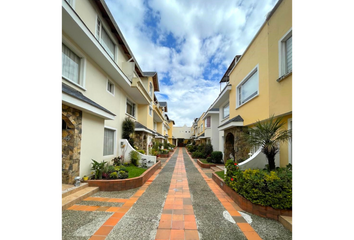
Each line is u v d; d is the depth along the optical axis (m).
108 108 8.73
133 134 12.43
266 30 6.46
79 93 5.98
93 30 6.78
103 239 3.04
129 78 10.46
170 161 15.88
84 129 6.03
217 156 12.38
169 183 7.30
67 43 5.57
